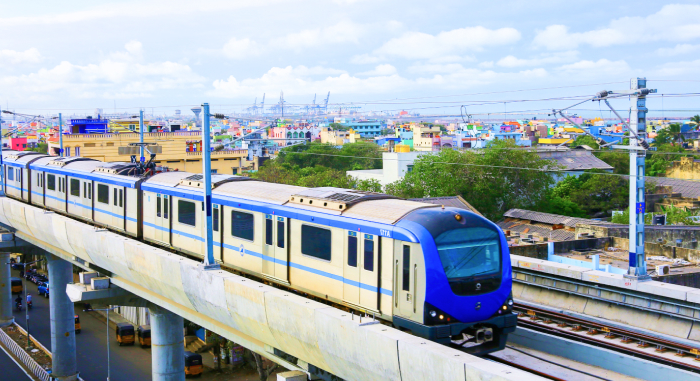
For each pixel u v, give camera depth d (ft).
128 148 117.60
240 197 71.10
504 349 58.65
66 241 99.25
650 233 127.65
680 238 127.85
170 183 83.97
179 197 80.89
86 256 95.96
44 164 120.16
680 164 275.39
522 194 202.80
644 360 50.21
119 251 83.20
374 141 590.55
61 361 124.26
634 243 71.82
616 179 233.55
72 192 108.99
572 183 239.09
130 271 82.89
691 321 64.85
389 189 193.47
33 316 166.91
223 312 65.62
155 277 76.64
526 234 156.87
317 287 60.39
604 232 132.16
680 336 65.67
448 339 49.37
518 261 86.48
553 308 77.05
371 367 48.52
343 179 216.74
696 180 248.93
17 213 115.96
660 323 68.23
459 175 193.47
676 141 371.76
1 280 157.69
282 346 60.85
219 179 79.51
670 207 194.39
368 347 47.85
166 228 84.17
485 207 191.42
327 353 53.11
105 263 90.48
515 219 169.07
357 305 55.36
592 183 231.91
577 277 77.46
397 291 51.16
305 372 61.72
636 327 69.77
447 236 49.93
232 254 72.43
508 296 52.75
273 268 66.13
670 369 48.42
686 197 233.14
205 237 68.80
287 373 61.11
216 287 64.90
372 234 53.31
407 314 50.26
